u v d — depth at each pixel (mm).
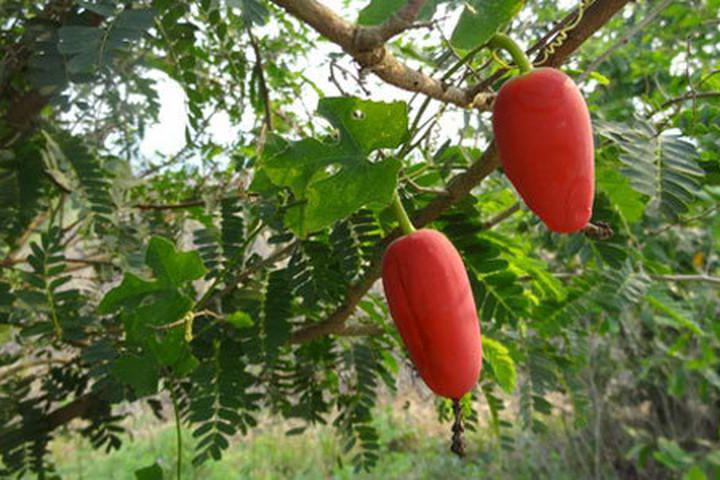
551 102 795
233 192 1862
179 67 1485
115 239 1617
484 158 1105
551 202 795
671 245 3074
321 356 1922
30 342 1931
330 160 956
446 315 865
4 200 1543
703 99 1631
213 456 1434
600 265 1470
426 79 859
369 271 1351
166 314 1264
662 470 5180
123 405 2473
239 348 1516
